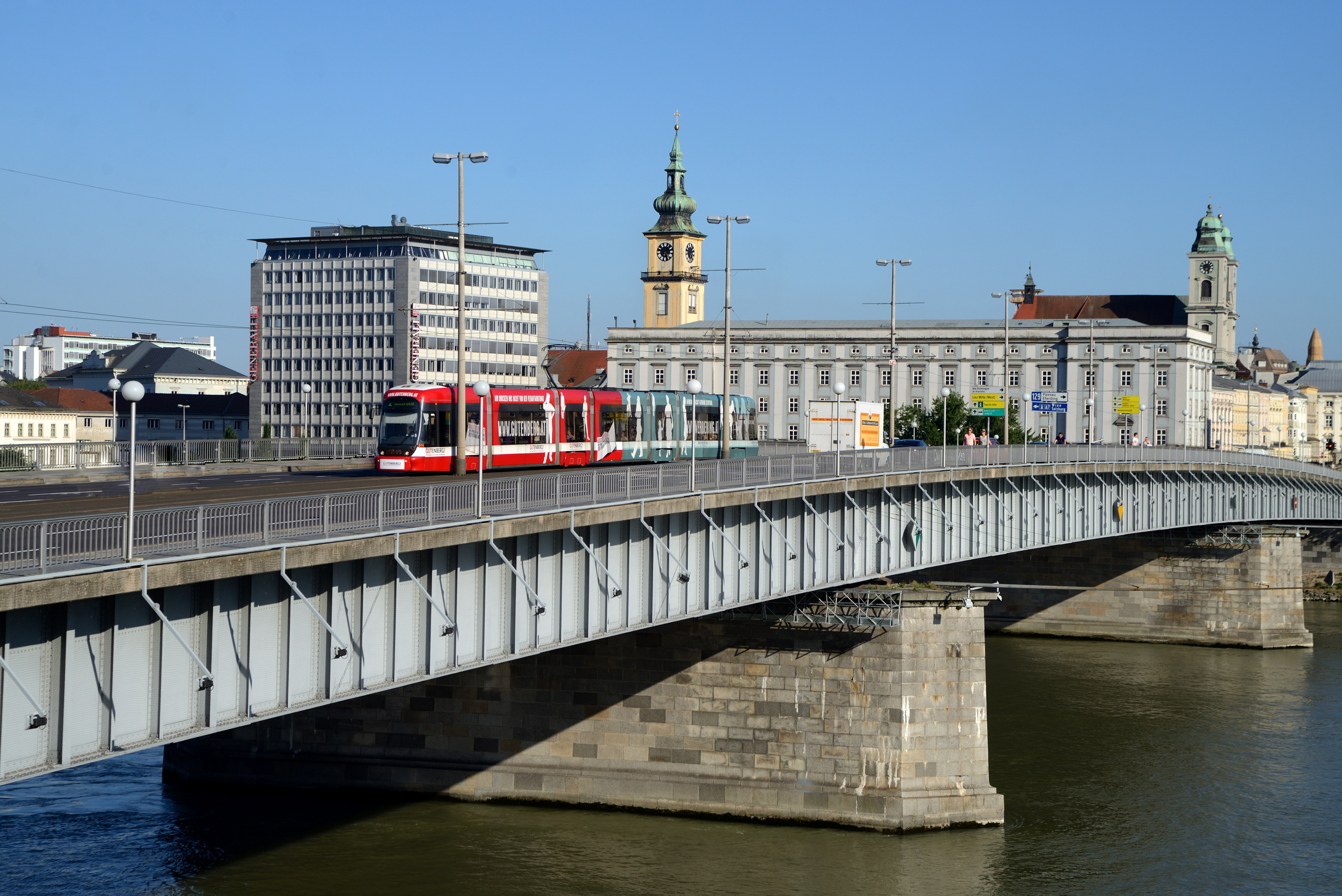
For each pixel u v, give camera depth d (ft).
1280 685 282.15
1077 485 268.62
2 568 79.10
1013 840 172.96
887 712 176.45
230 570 92.07
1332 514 448.65
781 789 178.91
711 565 155.74
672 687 182.80
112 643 88.07
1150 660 316.81
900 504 197.98
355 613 110.01
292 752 191.93
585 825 176.45
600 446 269.44
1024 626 359.25
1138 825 180.24
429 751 189.16
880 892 152.87
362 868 158.40
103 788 192.34
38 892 147.84
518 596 126.52
